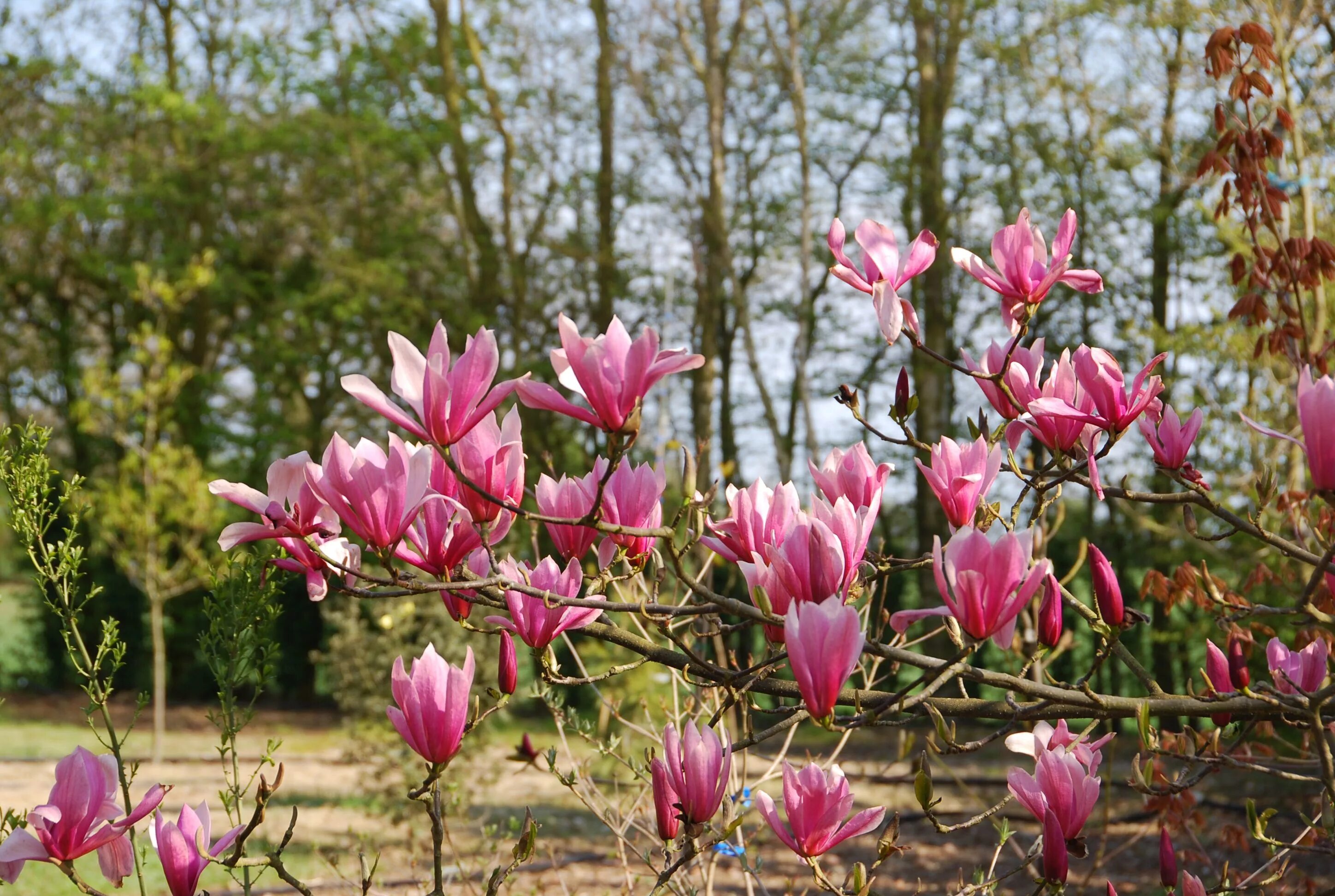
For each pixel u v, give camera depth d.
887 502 20.88
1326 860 6.98
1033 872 2.36
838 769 1.61
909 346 19.44
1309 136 6.27
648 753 2.86
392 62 21.11
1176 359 10.34
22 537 2.36
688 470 1.47
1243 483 7.36
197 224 21.77
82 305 22.34
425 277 21.67
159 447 14.73
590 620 1.59
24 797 10.52
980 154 17.81
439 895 1.46
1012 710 1.58
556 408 1.37
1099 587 1.57
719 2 17.06
